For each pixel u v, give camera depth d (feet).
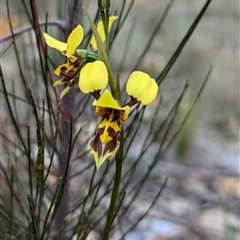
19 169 1.52
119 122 0.99
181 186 2.22
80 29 1.00
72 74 1.03
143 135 2.44
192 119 2.53
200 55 3.38
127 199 1.93
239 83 3.32
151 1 4.18
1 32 2.17
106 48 1.02
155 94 1.00
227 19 4.26
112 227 1.32
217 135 2.86
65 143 1.32
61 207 1.33
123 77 2.61
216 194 2.19
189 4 4.22
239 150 2.71
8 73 2.42
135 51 3.33
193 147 2.56
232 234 1.72
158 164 2.30
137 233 1.79
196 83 3.01
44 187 1.10
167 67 1.26
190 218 1.97
